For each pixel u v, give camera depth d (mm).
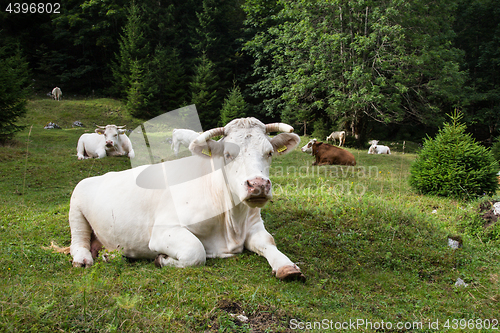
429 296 3891
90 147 14039
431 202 8234
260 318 2963
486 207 6457
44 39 39625
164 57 33719
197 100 30828
